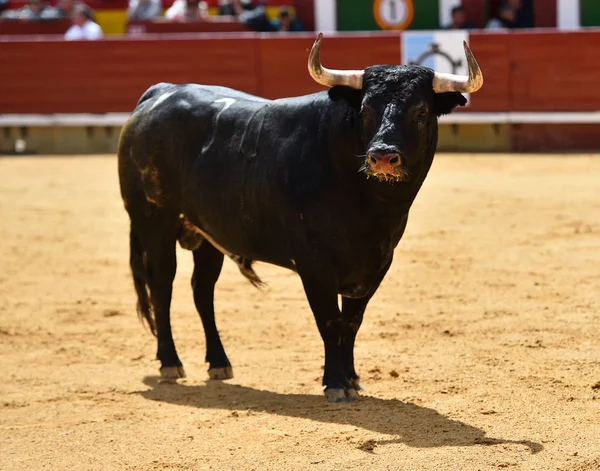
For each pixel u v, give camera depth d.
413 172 14.98
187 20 54.91
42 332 21.89
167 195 18.19
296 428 14.91
